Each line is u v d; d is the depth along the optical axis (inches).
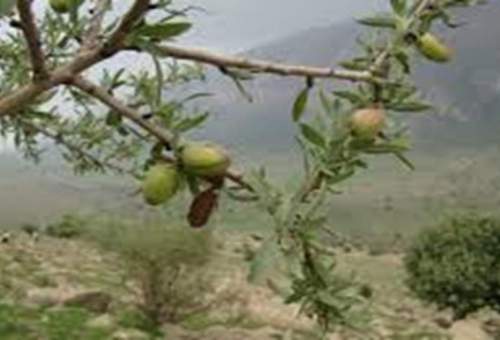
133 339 1100.5
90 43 90.6
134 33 87.7
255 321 1273.4
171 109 94.8
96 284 1450.5
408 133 99.1
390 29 103.4
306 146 98.0
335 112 98.7
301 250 94.6
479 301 1683.1
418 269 1732.3
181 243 1166.3
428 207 6476.4
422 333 1636.3
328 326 106.0
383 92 100.6
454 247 1690.5
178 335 1163.3
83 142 169.3
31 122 170.2
